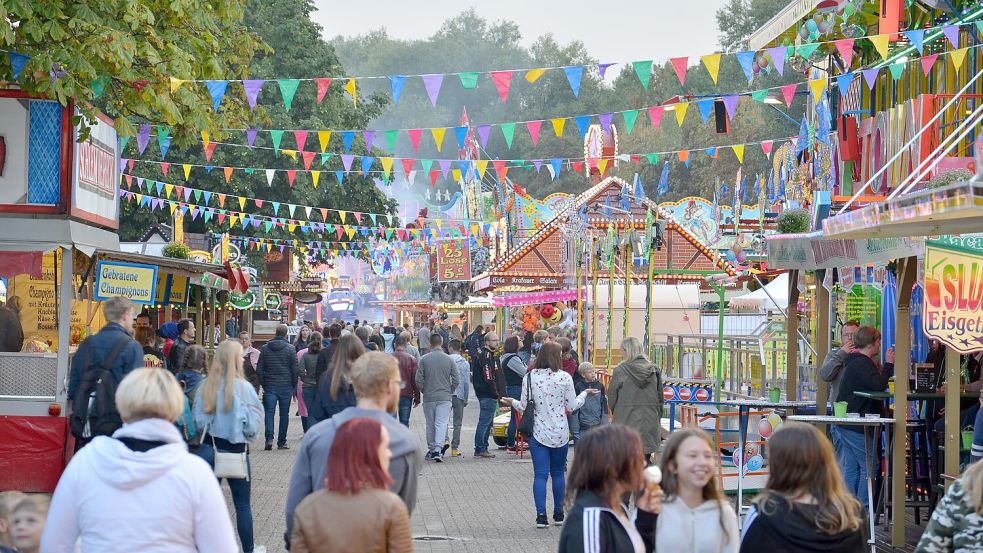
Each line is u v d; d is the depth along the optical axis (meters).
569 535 5.42
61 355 13.43
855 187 17.55
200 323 24.28
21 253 13.77
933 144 14.52
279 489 15.80
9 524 5.73
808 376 17.58
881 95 17.25
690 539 5.82
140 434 5.29
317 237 41.97
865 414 12.34
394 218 43.81
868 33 17.05
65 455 13.34
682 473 5.90
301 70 42.62
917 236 10.21
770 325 22.75
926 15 16.25
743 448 12.47
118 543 5.16
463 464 19.47
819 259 13.25
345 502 5.25
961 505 5.45
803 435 5.55
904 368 11.28
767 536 5.44
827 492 5.48
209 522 5.33
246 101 19.34
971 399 12.59
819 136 17.45
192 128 16.56
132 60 14.00
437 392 19.80
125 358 10.59
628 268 20.92
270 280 44.38
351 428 5.35
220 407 10.27
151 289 15.45
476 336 23.86
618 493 5.57
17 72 13.76
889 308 15.80
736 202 22.08
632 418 13.39
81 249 14.24
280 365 20.89
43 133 14.10
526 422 12.91
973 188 7.25
